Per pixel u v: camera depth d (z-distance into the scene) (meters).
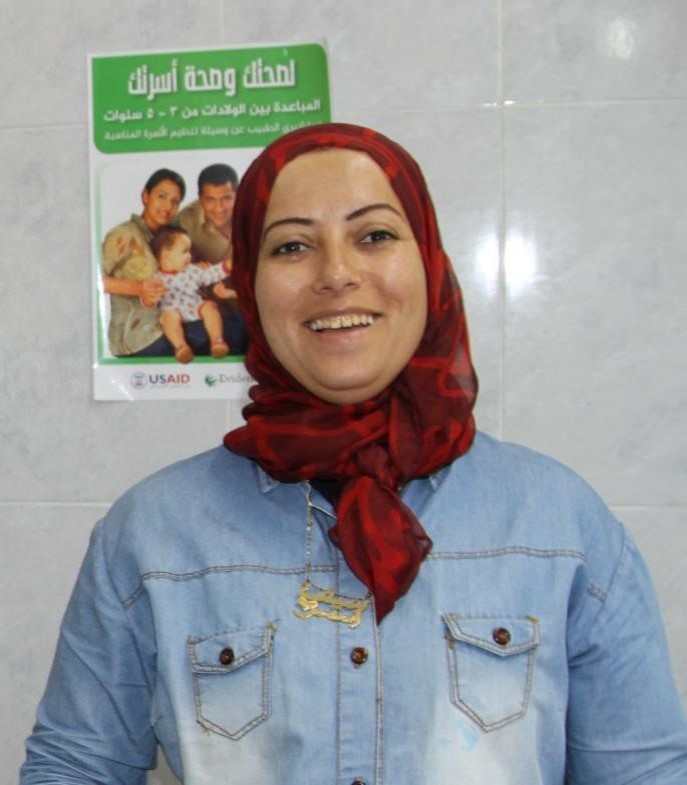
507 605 0.74
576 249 1.15
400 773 0.71
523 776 0.71
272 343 0.76
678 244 1.13
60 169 1.22
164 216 1.20
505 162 1.15
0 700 1.26
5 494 1.25
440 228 1.16
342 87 1.17
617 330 1.14
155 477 0.84
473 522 0.77
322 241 0.73
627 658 0.76
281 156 0.76
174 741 0.76
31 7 1.21
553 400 1.16
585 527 0.78
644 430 1.14
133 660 0.81
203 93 1.19
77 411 1.23
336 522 0.76
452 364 0.80
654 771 0.74
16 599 1.25
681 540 1.14
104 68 1.20
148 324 1.21
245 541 0.77
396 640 0.73
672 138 1.13
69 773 0.80
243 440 0.79
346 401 0.77
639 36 1.13
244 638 0.74
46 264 1.23
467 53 1.15
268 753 0.72
